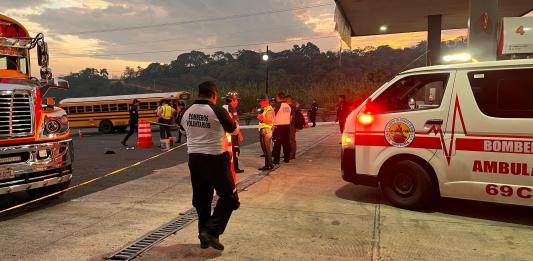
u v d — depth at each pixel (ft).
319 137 51.08
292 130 32.14
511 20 20.01
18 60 21.33
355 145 18.75
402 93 18.13
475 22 26.89
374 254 12.49
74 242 13.71
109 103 93.56
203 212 13.14
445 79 16.80
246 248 13.03
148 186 22.66
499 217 16.30
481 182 15.57
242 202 18.71
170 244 13.44
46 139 18.51
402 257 12.25
